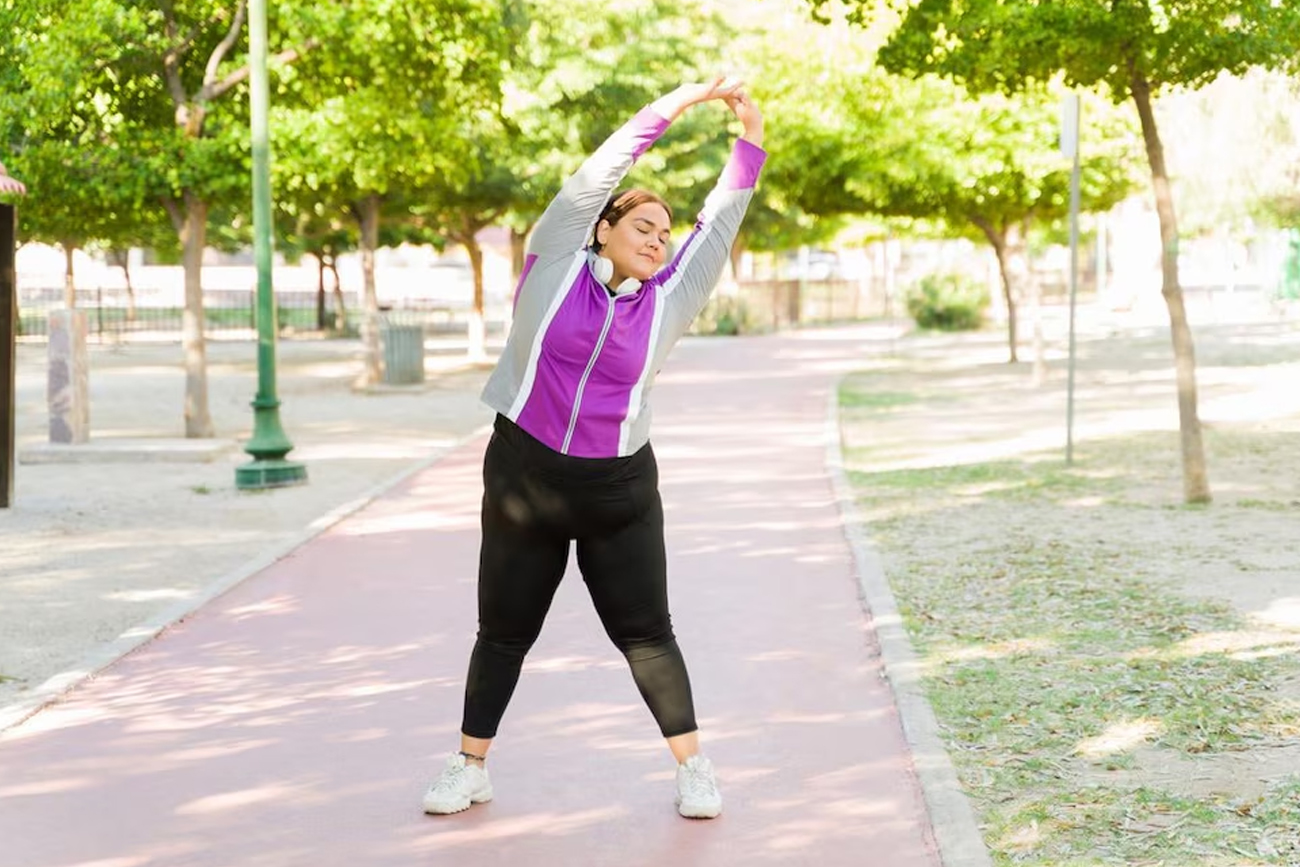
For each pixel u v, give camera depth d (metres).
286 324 47.59
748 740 5.36
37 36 14.40
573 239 4.20
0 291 11.23
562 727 5.51
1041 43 9.97
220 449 14.65
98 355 33.16
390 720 5.61
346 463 14.18
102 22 14.17
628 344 4.19
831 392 21.97
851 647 6.77
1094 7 9.80
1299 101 20.73
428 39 15.59
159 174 15.22
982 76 10.68
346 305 59.53
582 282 4.18
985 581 8.16
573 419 4.24
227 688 6.09
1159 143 10.56
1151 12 9.84
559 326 4.17
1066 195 23.36
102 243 36.91
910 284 46.62
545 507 4.34
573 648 6.72
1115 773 4.93
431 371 27.86
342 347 37.16
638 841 4.36
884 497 11.52
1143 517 10.16
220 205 16.81
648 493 4.40
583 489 4.30
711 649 6.74
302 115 15.41
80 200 15.55
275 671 6.37
